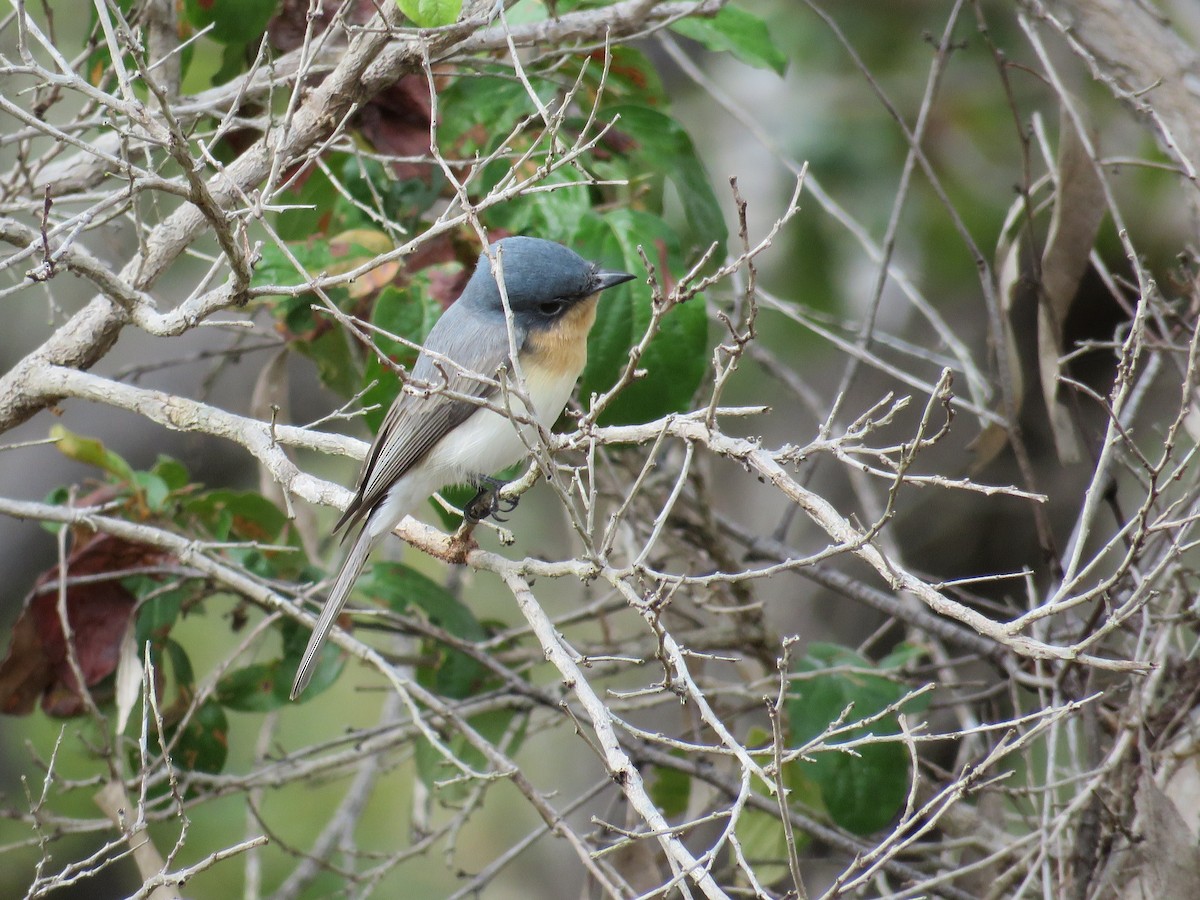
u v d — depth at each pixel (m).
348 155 10.31
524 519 18.25
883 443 17.33
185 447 18.86
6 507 9.40
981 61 15.67
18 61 12.15
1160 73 9.45
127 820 9.06
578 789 18.41
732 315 11.41
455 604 10.98
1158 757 8.87
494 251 8.36
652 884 9.91
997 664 10.95
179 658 10.91
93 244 15.52
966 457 16.97
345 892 12.41
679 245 10.12
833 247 15.75
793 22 16.03
